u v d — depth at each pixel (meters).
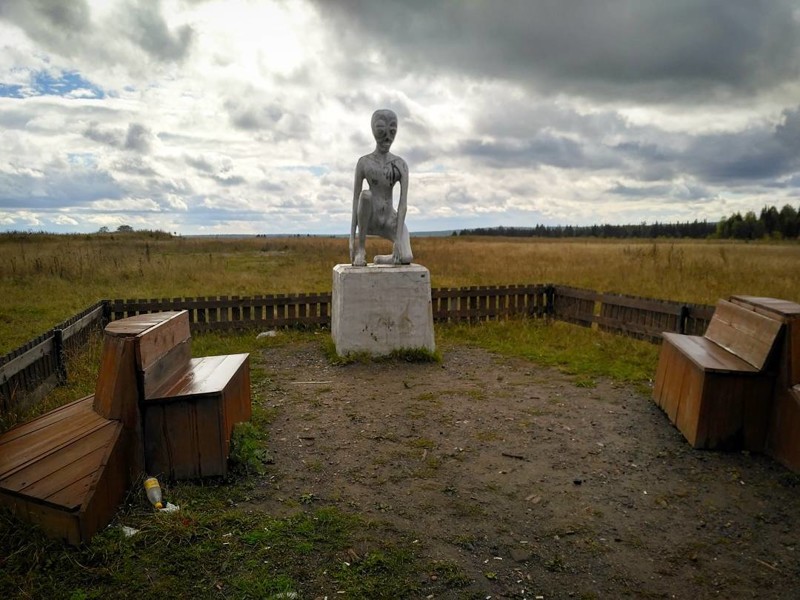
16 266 16.47
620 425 5.06
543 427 4.99
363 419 5.15
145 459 3.63
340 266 7.75
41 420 3.74
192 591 2.66
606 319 9.22
